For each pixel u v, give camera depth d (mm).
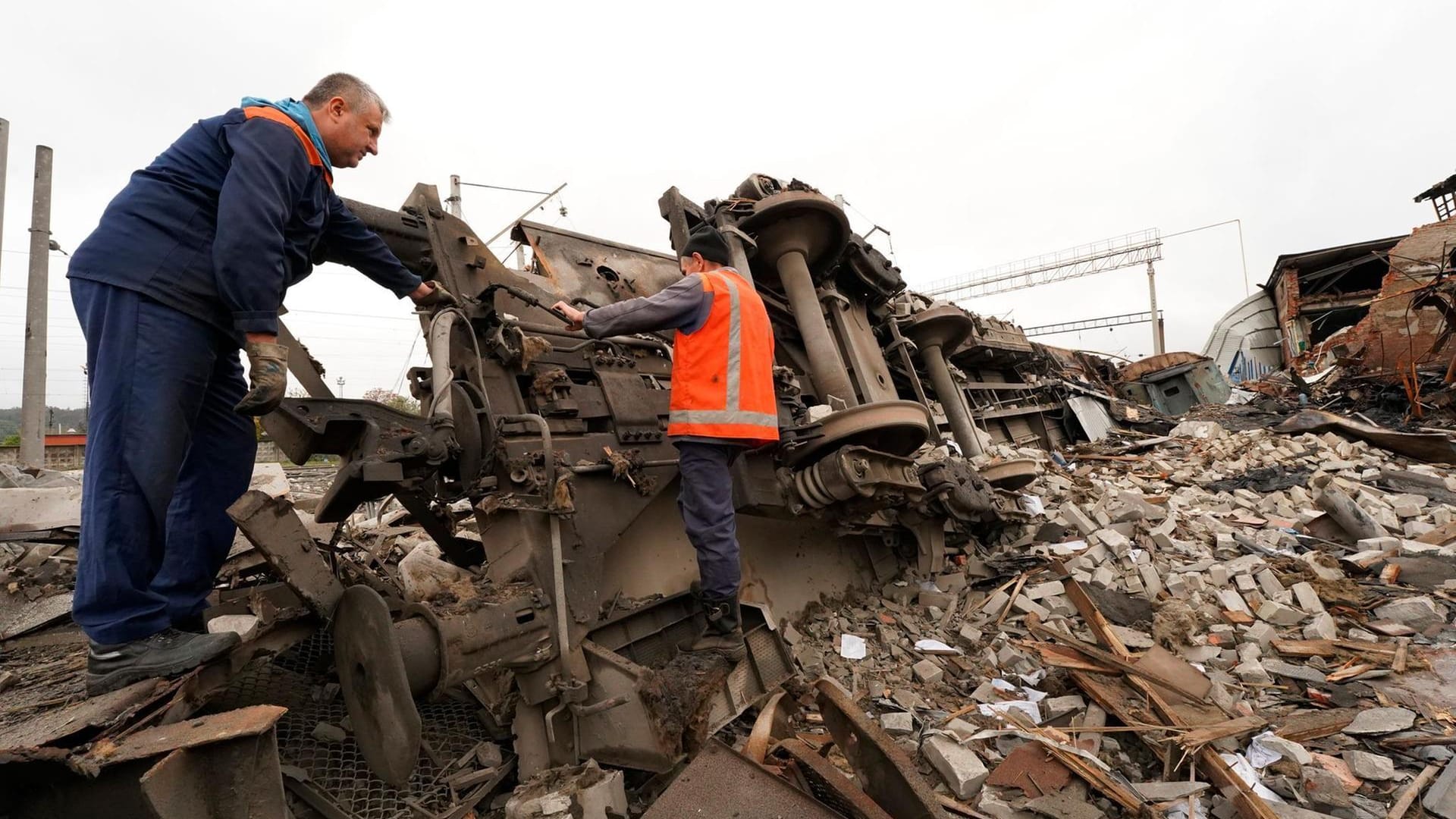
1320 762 2826
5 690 2412
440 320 2885
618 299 4223
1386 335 12812
